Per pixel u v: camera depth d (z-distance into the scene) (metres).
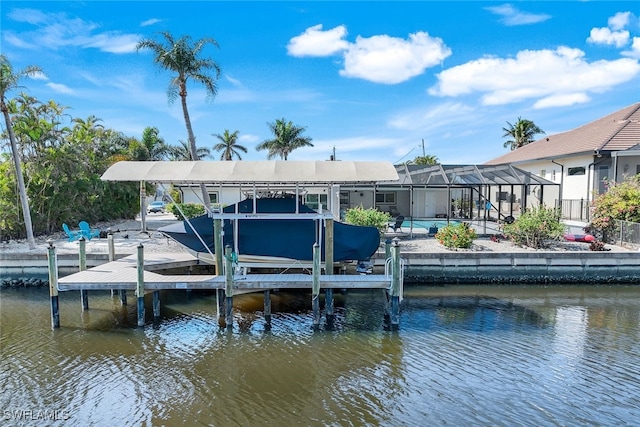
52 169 19.28
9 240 17.19
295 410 5.90
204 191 14.62
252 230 10.81
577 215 23.39
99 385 6.60
